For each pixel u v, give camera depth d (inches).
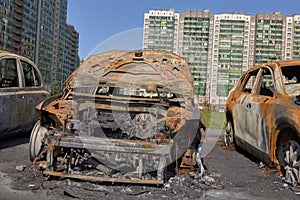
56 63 3850.9
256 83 262.7
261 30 3095.5
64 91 216.1
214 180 197.8
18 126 309.3
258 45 3095.5
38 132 206.5
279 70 237.0
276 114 206.5
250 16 3068.4
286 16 3132.4
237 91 302.5
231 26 2218.3
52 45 3821.4
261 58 3090.6
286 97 206.2
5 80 308.0
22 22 3312.0
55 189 169.5
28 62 338.6
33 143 204.8
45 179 180.9
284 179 202.7
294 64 242.1
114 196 162.1
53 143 175.2
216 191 180.2
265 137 222.2
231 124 312.0
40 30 3609.7
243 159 271.4
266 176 215.8
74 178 180.9
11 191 166.6
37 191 167.0
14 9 3198.8
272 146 213.3
